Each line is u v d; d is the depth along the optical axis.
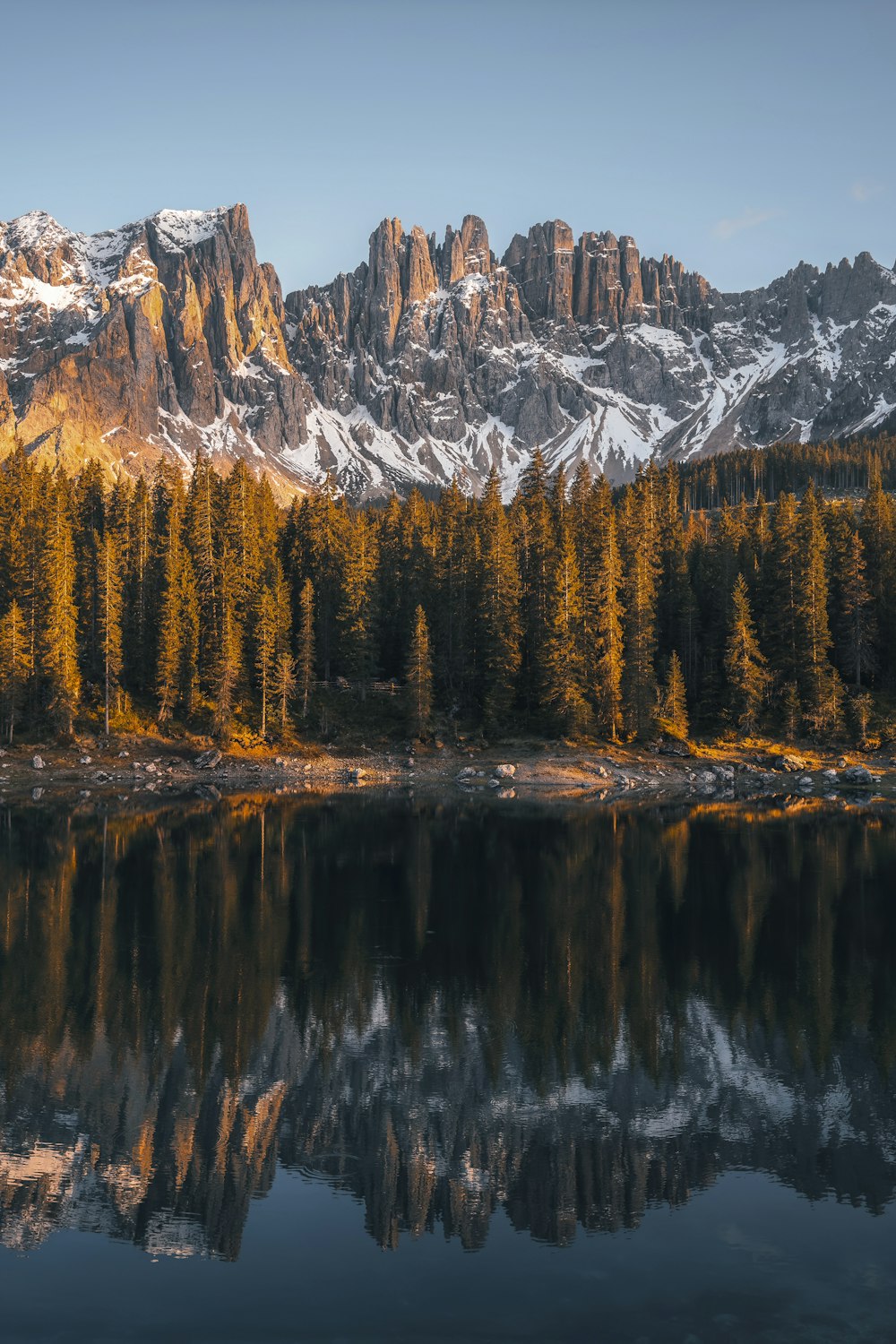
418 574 119.12
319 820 71.56
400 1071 25.80
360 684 110.88
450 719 109.44
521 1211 19.03
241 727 103.25
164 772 95.06
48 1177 20.22
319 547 122.75
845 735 104.12
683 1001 31.48
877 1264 17.06
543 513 123.88
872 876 51.06
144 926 40.75
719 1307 15.70
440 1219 18.62
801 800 86.19
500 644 105.19
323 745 104.38
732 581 116.88
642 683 101.94
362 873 52.03
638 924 41.53
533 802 84.31
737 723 106.12
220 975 33.97
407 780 97.75
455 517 129.50
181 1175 20.39
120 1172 20.47
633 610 104.88
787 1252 17.50
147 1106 23.67
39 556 103.19
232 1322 15.32
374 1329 15.12
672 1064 26.31
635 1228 18.31
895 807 81.12
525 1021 29.55
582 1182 20.12
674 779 96.44
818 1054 27.00
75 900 45.34
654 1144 21.73
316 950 37.31
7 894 46.12
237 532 117.62
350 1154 21.31
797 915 42.91
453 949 37.53
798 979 33.72
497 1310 15.65
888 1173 20.48
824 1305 15.80
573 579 104.25
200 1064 26.22
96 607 103.81
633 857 56.72
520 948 37.66
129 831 65.00
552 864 54.56
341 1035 28.41
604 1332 15.00
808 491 132.88
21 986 32.50
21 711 99.94
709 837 64.00
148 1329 15.12
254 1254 17.52
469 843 61.38
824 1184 20.03
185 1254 17.50
